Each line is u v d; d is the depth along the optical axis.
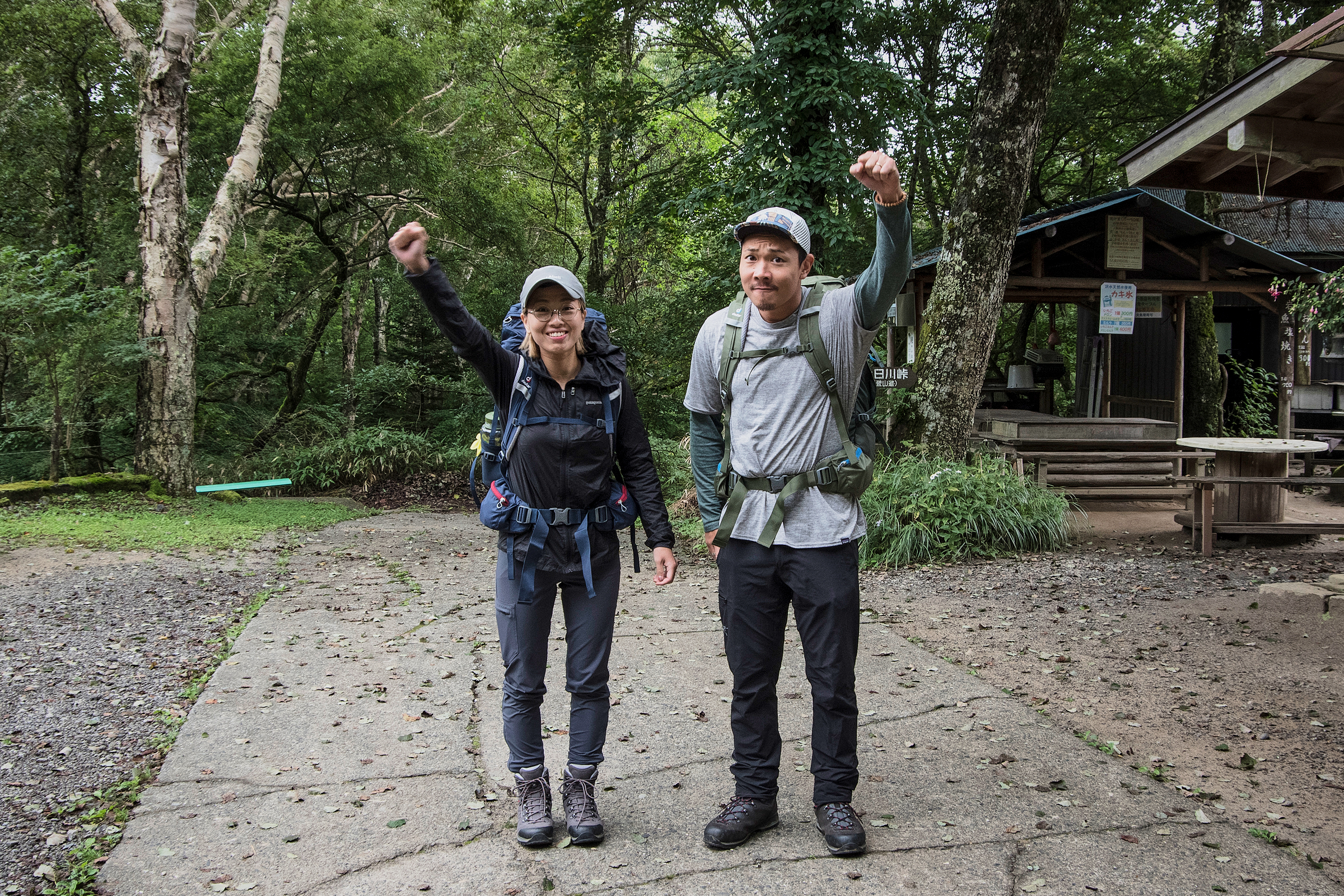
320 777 3.15
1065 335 23.11
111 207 15.48
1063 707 3.85
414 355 17.31
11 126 14.36
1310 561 6.71
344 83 14.27
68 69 14.17
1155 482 8.68
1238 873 2.44
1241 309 15.20
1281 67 4.94
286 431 14.50
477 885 2.43
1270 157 5.45
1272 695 3.91
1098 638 4.88
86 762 3.29
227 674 4.32
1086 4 15.80
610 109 14.40
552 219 21.34
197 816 2.85
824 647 2.54
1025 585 6.18
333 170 15.59
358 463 13.16
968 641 4.88
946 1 15.22
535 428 2.56
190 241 14.45
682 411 14.83
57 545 7.69
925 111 11.05
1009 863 2.50
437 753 3.36
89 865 2.53
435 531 9.59
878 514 7.30
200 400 14.81
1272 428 13.51
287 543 8.51
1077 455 9.04
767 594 2.59
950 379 8.34
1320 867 2.50
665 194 14.42
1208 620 5.13
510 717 2.68
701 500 2.72
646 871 2.49
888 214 2.18
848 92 10.07
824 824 2.59
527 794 2.68
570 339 2.52
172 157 10.84
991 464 8.11
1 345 10.29
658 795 2.99
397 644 4.88
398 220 17.86
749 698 2.65
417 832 2.74
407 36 17.55
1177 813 2.81
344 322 20.03
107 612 5.54
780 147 10.45
